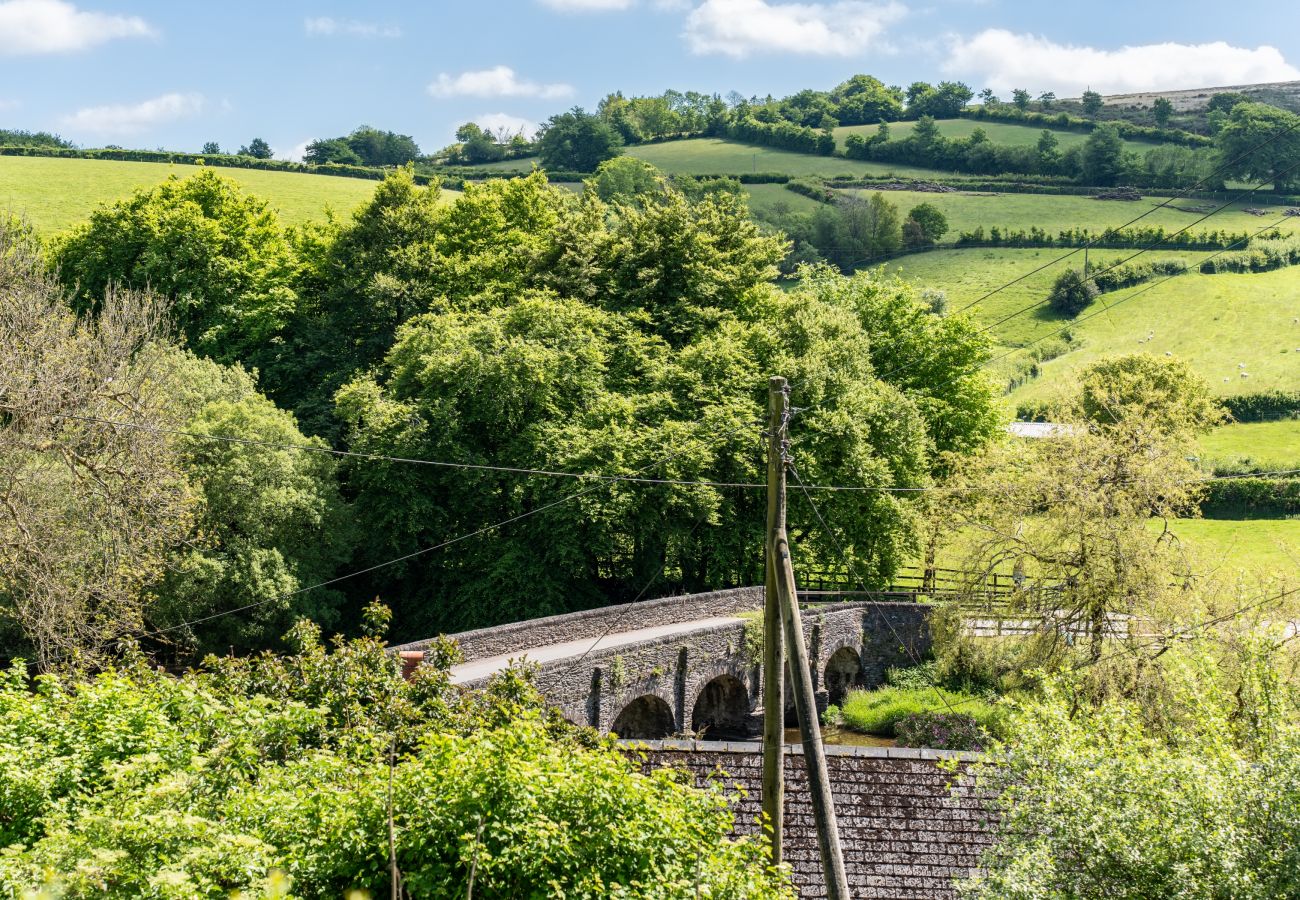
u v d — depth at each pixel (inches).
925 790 917.2
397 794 567.8
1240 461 2866.6
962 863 884.6
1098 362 2933.1
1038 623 1365.7
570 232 2283.5
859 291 2576.3
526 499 1785.2
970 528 1504.7
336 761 639.8
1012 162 4566.9
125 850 466.0
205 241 2319.1
